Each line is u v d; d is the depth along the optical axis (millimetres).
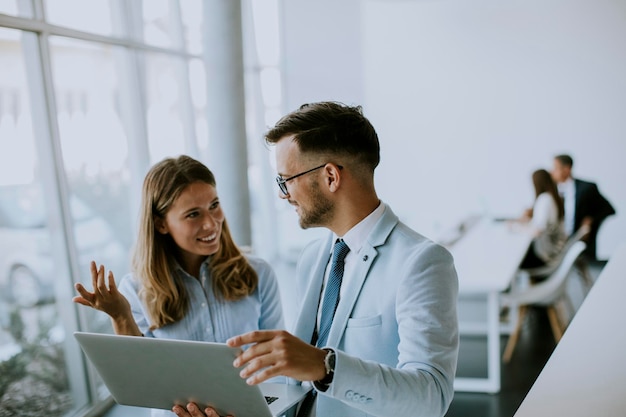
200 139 6031
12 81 3365
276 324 1969
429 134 7156
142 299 1808
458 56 6945
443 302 1212
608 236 6766
